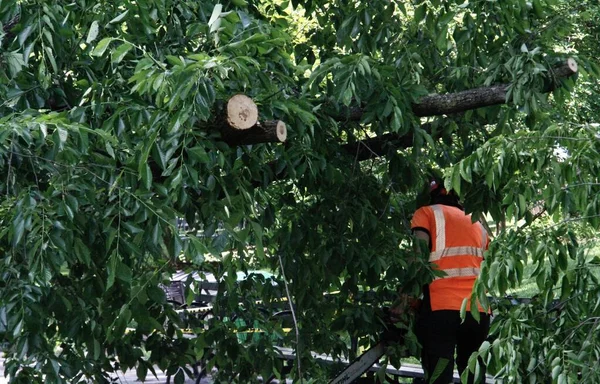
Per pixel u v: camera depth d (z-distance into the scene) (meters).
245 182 6.45
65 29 6.01
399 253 7.94
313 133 6.64
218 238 5.73
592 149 4.73
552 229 4.80
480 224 8.45
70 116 5.75
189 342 8.01
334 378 8.27
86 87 6.36
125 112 5.77
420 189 8.42
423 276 8.05
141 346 8.14
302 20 9.20
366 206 7.79
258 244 5.88
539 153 4.89
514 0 7.17
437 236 8.25
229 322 8.05
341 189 7.91
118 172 5.62
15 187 5.62
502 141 4.93
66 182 5.26
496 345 4.79
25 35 5.72
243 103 5.55
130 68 6.31
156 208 5.38
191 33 5.89
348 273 7.96
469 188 7.53
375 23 7.89
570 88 7.20
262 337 8.16
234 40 5.58
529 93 6.97
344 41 7.90
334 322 8.20
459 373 8.57
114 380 7.77
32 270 5.07
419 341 8.43
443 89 8.30
